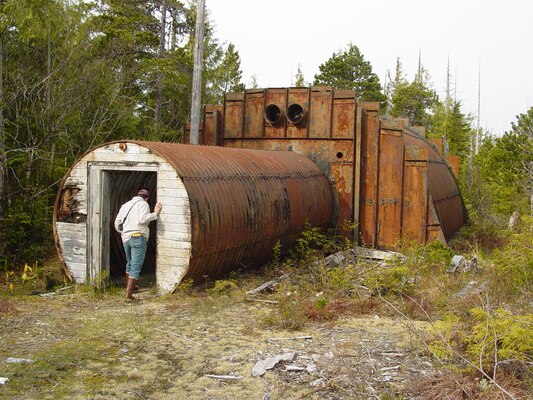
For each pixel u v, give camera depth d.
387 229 13.32
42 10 14.08
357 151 13.36
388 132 13.31
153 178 11.80
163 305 8.49
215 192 9.27
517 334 5.17
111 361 6.09
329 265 11.15
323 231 13.24
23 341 6.71
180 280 8.90
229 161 10.38
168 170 8.92
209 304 8.42
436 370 5.66
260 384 5.47
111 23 23.34
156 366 5.96
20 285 10.77
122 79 18.83
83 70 16.61
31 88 15.39
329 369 5.82
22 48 15.91
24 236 12.91
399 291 8.49
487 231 17.50
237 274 10.20
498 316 5.78
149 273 11.60
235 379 5.61
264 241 10.51
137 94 23.70
